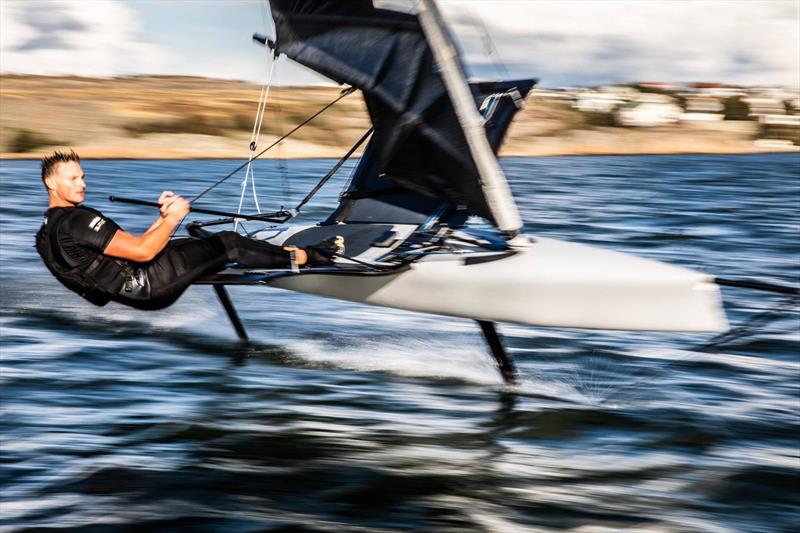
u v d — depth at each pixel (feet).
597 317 35.14
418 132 37.17
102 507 26.63
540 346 46.62
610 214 102.99
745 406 36.91
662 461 30.89
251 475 29.27
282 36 37.76
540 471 29.96
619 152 341.21
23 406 35.24
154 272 33.68
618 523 26.09
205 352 44.42
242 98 387.96
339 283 38.75
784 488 28.63
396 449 31.83
